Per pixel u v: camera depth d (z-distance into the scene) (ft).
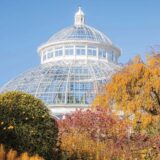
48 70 185.88
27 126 45.47
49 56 209.15
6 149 43.50
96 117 71.51
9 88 188.03
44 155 45.78
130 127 76.79
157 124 77.15
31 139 45.21
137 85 80.02
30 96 47.60
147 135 72.49
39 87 176.96
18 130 45.01
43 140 46.03
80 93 170.40
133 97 80.23
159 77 79.51
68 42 203.10
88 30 212.84
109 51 209.36
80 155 57.67
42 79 180.55
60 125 69.62
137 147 66.90
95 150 60.70
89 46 204.33
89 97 167.84
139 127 77.41
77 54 202.90
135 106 78.69
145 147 67.10
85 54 202.59
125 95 80.43
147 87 78.74
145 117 77.20
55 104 167.73
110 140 69.56
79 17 219.61
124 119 77.41
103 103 82.84
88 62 197.57
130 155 63.98
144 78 79.51
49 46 208.13
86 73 180.34
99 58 203.41
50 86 175.42
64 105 166.50
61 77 178.81
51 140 46.93
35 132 45.60
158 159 64.28
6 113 45.42
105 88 84.89
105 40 210.38
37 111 46.73
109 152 62.28
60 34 212.84
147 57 83.10
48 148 46.29
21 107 46.16
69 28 216.13
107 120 71.15
